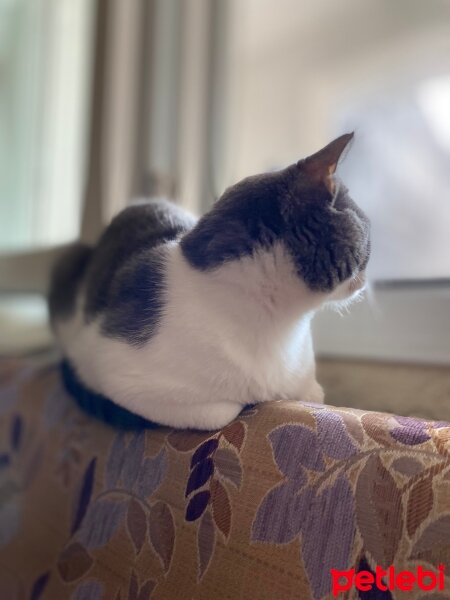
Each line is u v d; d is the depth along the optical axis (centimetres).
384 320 97
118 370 74
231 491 63
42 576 81
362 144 114
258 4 137
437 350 90
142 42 148
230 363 70
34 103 161
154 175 141
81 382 88
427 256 101
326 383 97
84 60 153
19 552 88
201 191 142
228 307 71
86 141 145
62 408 95
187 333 71
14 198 162
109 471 78
